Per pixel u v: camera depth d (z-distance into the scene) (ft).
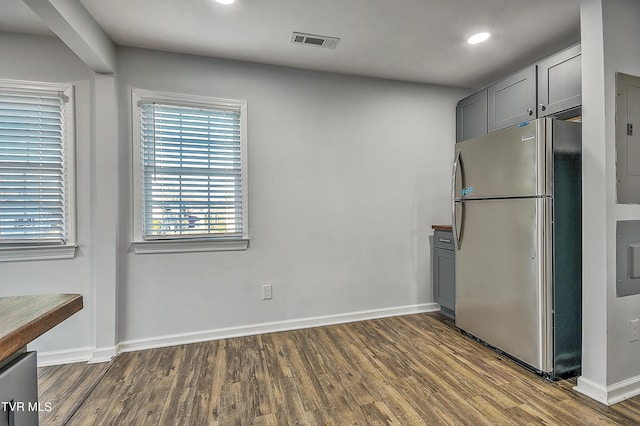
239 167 8.73
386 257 10.19
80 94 7.50
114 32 7.15
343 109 9.70
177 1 6.15
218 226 8.63
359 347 7.95
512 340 6.97
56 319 2.59
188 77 8.30
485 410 5.44
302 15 6.70
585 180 5.96
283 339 8.49
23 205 7.22
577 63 6.92
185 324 8.33
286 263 9.19
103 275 7.49
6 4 6.12
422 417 5.27
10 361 2.30
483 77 10.04
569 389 6.06
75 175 7.47
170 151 8.21
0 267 7.09
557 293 6.37
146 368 6.98
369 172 9.98
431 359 7.29
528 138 6.49
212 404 5.68
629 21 5.90
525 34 7.53
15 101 7.14
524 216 6.63
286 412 5.45
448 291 9.82
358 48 8.13
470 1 6.30
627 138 5.85
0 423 2.14
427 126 10.59
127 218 7.91
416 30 7.33
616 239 5.75
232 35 7.43
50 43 7.34
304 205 9.34
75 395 5.99
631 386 5.80
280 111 9.08
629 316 5.89
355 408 5.53
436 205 10.71
